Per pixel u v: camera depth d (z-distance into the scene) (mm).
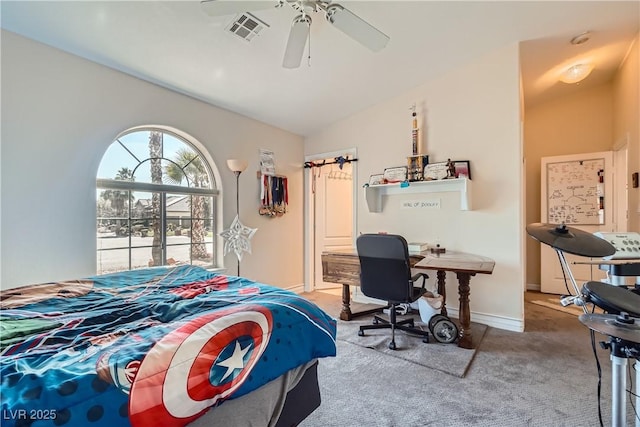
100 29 2100
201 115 3203
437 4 2244
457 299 3227
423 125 3445
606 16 2494
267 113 3678
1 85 1998
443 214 3336
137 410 755
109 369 783
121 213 2705
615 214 3807
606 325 993
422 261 2629
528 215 4465
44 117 2178
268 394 1127
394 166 3678
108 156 2609
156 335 968
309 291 4500
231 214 3496
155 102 2816
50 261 2215
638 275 1519
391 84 3379
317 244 4660
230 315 1092
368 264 2592
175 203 3086
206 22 2145
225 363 964
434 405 1736
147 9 1977
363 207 3947
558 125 4273
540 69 3381
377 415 1652
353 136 4039
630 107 3092
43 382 721
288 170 4285
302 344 1251
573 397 1791
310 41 2514
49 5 1858
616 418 1043
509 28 2609
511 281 2914
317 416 1648
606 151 3900
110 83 2521
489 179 3031
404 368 2164
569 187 4082
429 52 2877
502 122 2951
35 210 2146
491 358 2303
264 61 2664
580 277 4008
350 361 2279
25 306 1293
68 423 665
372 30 1914
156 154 2939
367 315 3395
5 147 2020
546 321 3109
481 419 1610
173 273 1937
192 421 858
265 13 2113
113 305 1339
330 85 3250
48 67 2197
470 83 3123
